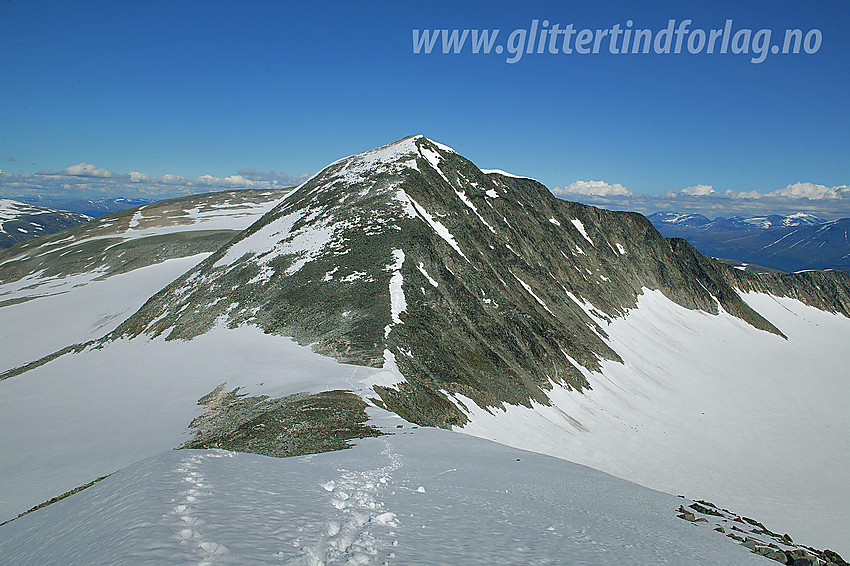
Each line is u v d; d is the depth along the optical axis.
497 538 10.65
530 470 20.25
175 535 8.16
